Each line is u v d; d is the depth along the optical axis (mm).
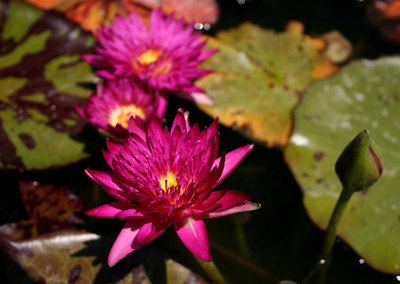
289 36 891
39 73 799
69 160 742
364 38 926
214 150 612
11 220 709
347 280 717
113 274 653
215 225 764
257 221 768
